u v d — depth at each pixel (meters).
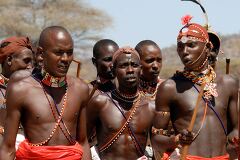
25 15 107.56
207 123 15.91
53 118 14.74
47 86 14.84
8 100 14.77
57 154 14.55
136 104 17.89
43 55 14.72
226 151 16.08
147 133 17.95
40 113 14.66
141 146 17.86
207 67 16.19
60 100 14.85
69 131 14.84
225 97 16.09
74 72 87.00
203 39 15.98
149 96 20.08
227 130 16.22
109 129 17.84
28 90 14.73
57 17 108.38
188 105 15.95
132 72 17.61
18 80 14.82
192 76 16.11
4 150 14.69
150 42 20.42
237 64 67.88
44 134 14.65
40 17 108.88
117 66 17.75
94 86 17.88
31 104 14.66
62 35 14.62
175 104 16.14
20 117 14.78
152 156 18.72
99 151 18.05
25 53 19.41
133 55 17.67
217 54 17.27
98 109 18.02
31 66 19.53
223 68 48.09
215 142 15.91
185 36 15.94
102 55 19.97
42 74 14.89
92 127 18.23
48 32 14.66
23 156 14.65
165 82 16.25
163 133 16.23
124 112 17.86
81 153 14.87
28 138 14.74
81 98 15.10
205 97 15.98
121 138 17.80
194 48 15.93
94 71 92.81
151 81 20.30
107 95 18.06
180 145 16.59
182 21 16.17
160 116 16.22
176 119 16.17
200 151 15.83
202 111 15.94
